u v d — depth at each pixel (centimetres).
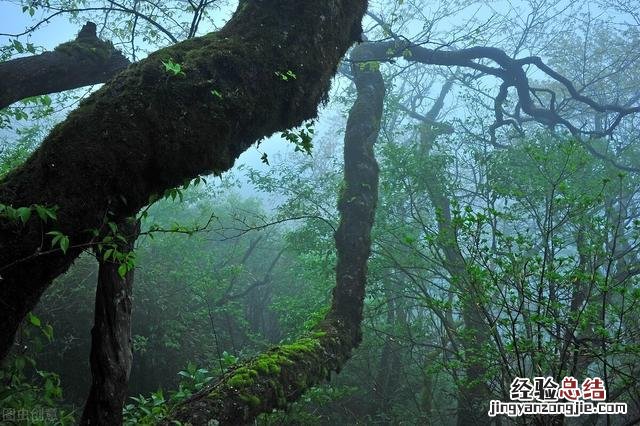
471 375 575
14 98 433
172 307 1013
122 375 310
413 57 873
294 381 409
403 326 858
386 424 964
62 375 890
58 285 870
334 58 301
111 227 221
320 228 948
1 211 200
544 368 435
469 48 894
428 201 927
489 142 936
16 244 202
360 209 631
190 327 1045
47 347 866
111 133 219
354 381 1016
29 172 217
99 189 216
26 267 209
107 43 489
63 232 209
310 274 999
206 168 246
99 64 479
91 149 215
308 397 633
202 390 364
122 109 225
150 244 1073
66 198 211
